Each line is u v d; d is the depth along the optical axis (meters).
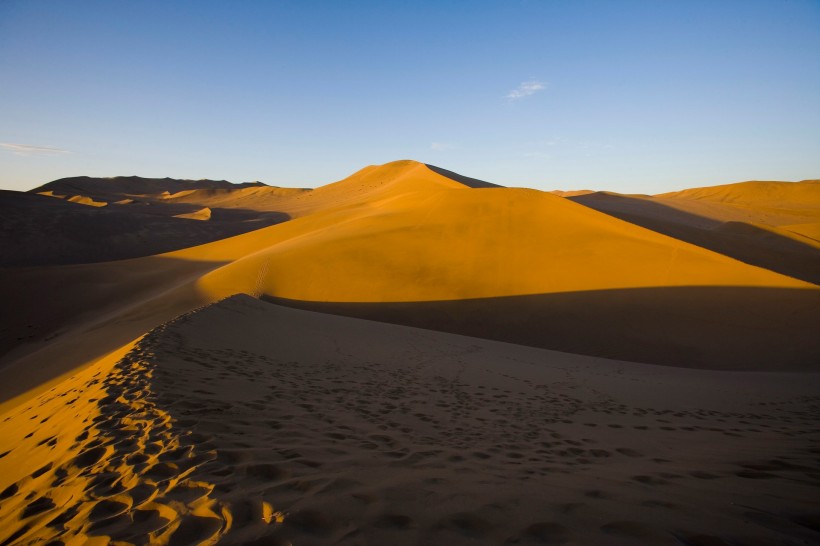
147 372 6.21
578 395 8.84
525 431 5.62
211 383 6.16
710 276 21.38
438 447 4.35
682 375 12.62
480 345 14.83
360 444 4.17
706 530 2.27
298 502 2.52
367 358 10.73
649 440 5.34
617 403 8.28
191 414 4.57
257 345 10.09
